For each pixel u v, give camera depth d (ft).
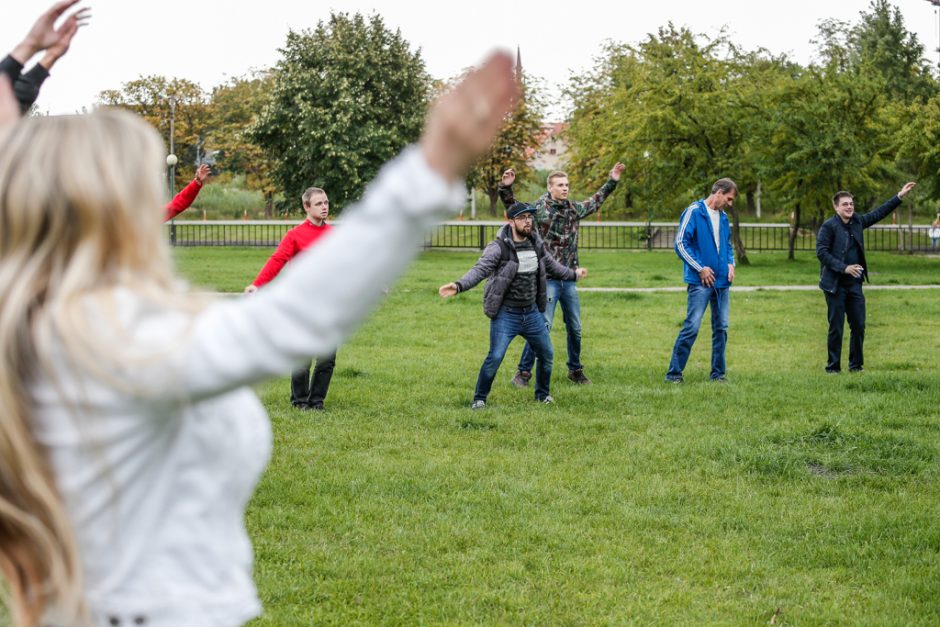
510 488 22.98
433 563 18.29
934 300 69.82
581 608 16.46
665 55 115.03
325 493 22.47
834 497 22.59
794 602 16.79
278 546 18.92
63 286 5.07
